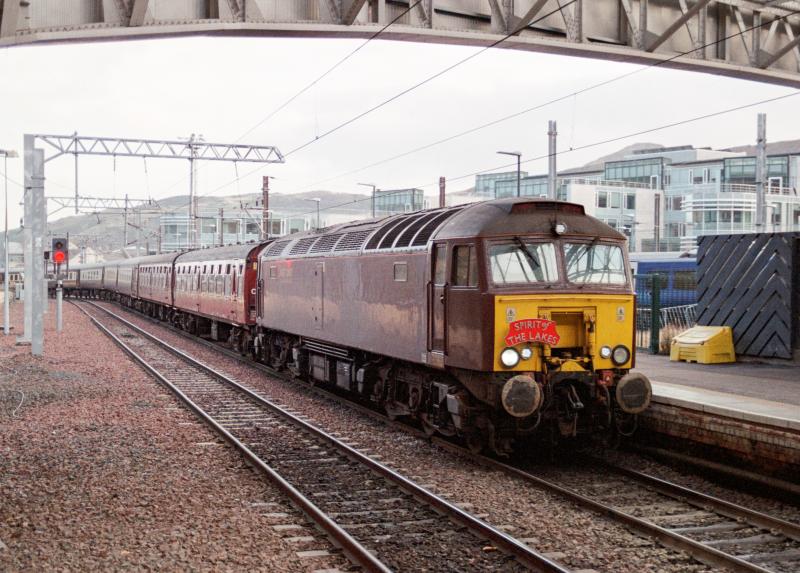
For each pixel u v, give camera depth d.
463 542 8.56
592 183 79.69
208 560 7.78
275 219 89.94
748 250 19.62
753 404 12.53
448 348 12.66
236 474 11.34
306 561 7.84
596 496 10.62
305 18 13.65
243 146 34.97
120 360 25.52
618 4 15.91
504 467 11.68
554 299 11.89
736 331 19.84
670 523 9.41
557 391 12.11
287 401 18.23
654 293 21.95
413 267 13.97
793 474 10.68
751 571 7.49
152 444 13.16
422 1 14.37
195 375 22.38
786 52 16.56
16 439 13.37
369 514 9.56
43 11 12.27
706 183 81.81
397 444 13.64
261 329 25.30
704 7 15.82
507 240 12.02
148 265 49.69
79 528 8.69
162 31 12.78
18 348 28.12
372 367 16.58
